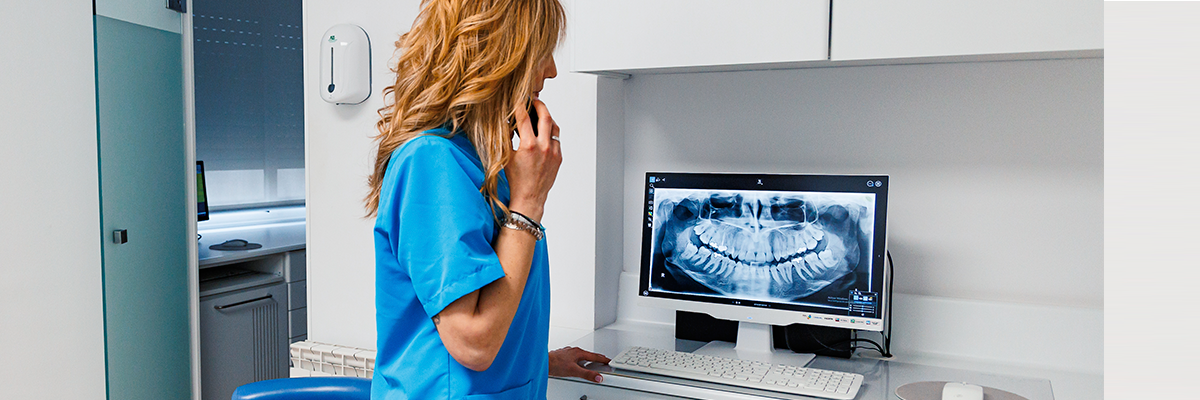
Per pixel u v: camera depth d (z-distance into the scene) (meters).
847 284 1.50
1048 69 1.54
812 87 1.75
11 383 2.02
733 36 1.46
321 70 2.03
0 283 1.98
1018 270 1.60
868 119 1.70
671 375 1.41
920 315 1.64
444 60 0.99
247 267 3.41
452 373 1.00
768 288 1.57
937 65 1.63
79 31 2.11
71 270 2.14
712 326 1.72
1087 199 1.54
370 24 2.02
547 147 1.03
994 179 1.61
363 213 2.08
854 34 1.37
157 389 2.44
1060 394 1.36
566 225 1.88
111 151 2.21
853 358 1.59
